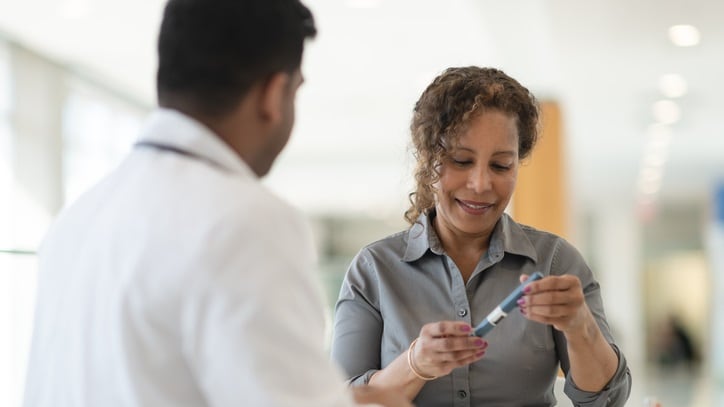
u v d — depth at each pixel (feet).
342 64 24.62
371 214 64.54
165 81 3.06
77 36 21.99
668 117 27.76
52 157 24.04
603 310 5.11
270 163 3.27
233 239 2.71
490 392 4.85
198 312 2.66
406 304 5.09
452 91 4.78
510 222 5.21
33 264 4.77
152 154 3.06
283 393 2.64
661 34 18.42
